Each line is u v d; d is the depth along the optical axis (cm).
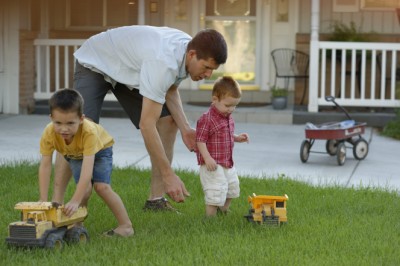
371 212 758
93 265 548
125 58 657
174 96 725
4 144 1173
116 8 1644
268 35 1593
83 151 598
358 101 1434
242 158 1105
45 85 1611
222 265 556
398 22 1574
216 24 1627
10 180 873
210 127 715
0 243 607
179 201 646
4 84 1488
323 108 1518
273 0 1588
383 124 1413
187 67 627
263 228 668
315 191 854
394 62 1420
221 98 712
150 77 609
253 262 564
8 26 1473
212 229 666
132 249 595
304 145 1073
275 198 680
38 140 1216
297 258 573
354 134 1080
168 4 1617
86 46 685
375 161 1100
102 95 693
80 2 1647
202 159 720
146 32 647
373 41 1541
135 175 930
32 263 551
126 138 1254
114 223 695
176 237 637
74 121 568
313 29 1426
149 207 766
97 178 631
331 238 638
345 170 1032
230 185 733
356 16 1583
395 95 1478
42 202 591
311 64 1433
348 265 561
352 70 1434
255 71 1611
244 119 1439
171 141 768
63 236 601
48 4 1619
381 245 618
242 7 1616
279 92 1488
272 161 1088
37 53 1520
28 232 579
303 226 676
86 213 627
